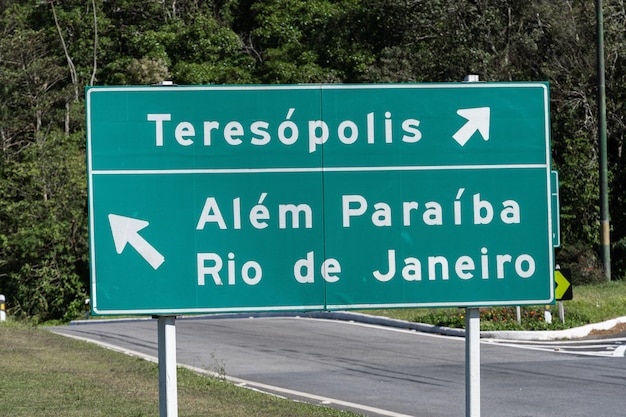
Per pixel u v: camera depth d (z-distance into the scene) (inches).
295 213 344.5
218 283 340.8
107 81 2316.7
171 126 339.9
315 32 2220.7
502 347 813.9
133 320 1312.7
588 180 1590.8
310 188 344.8
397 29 1973.4
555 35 1646.2
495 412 514.0
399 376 651.5
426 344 834.8
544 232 350.9
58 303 1877.5
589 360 722.2
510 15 1681.8
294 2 2345.0
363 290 346.0
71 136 2091.5
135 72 2158.0
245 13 2504.9
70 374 620.4
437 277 348.2
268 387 609.0
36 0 2406.5
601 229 1304.1
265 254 342.6
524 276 350.6
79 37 2389.3
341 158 346.0
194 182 340.5
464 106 349.7
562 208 1603.1
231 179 342.0
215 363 727.7
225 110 342.0
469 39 1695.4
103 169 336.8
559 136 1635.1
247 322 1076.5
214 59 2242.9
